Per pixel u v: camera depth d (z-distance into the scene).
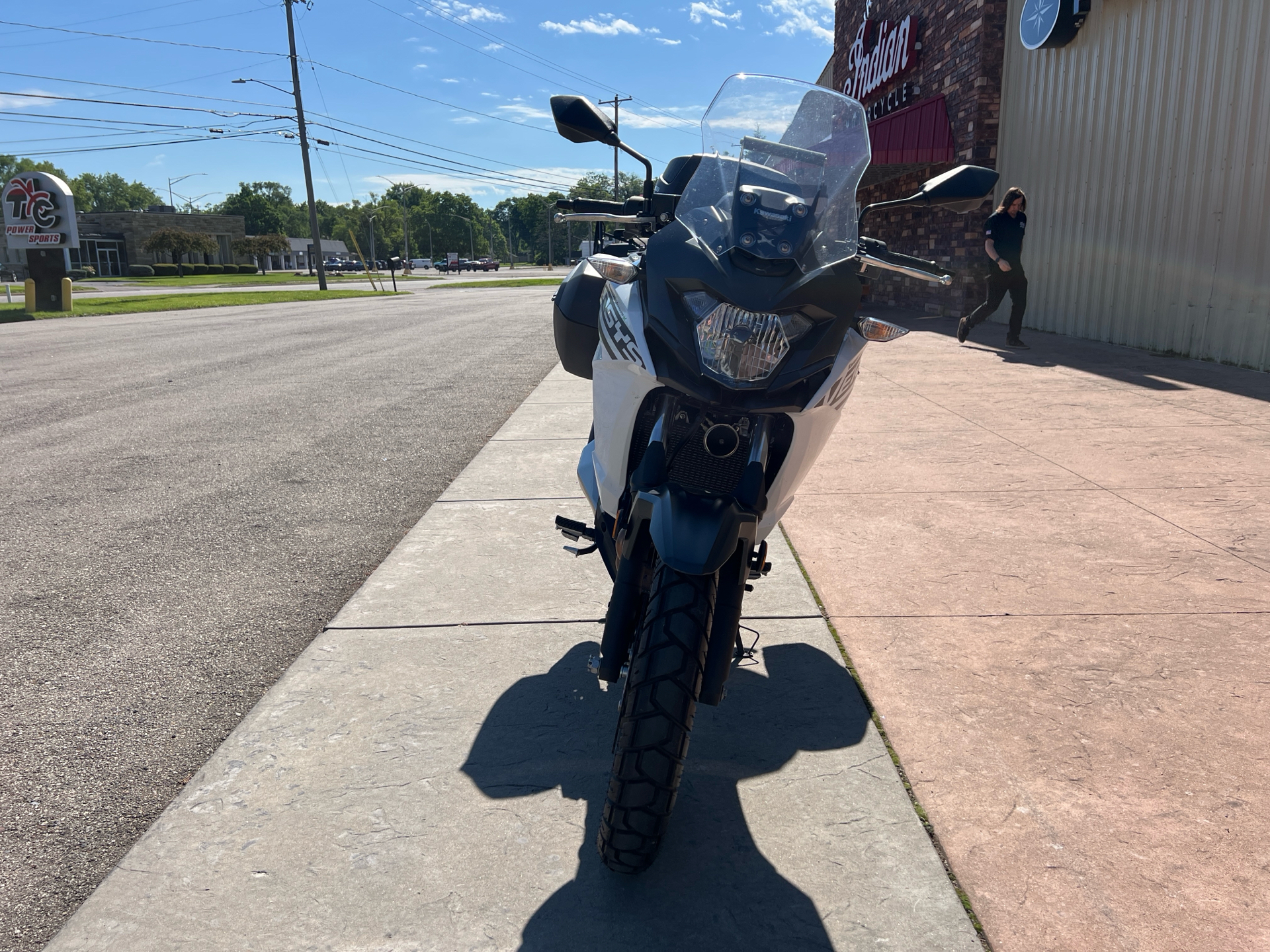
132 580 4.20
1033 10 13.08
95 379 10.95
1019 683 3.07
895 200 2.75
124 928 2.00
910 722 2.83
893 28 19.38
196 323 20.83
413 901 2.07
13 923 2.06
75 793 2.56
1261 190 9.27
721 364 2.19
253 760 2.63
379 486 5.75
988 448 6.25
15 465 6.47
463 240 190.12
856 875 2.16
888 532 4.60
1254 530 4.53
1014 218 11.22
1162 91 10.85
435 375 10.82
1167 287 10.90
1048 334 13.52
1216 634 3.42
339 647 3.34
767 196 2.32
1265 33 9.14
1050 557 4.23
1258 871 2.17
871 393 8.42
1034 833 2.30
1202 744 2.69
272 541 4.71
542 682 3.07
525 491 5.38
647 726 1.99
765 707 2.93
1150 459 5.88
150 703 3.07
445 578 4.00
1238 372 9.36
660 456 2.25
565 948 1.94
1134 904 2.06
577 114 2.75
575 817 2.37
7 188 25.86
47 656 3.43
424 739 2.73
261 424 7.85
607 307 2.50
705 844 2.28
